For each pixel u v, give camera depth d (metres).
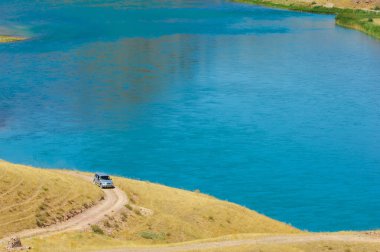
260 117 134.50
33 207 65.38
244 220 73.81
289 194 95.75
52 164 104.12
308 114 137.62
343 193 96.75
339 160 110.75
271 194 95.56
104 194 74.88
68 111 135.62
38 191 68.75
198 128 125.81
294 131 125.69
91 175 86.81
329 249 52.69
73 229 62.72
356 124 131.50
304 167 107.06
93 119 130.50
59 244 56.69
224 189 96.75
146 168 104.38
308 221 86.25
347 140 121.44
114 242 60.09
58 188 70.94
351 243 54.25
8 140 116.56
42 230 62.00
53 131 122.44
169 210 73.81
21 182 69.12
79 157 108.50
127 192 76.56
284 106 143.38
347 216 88.50
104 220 66.19
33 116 132.12
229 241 57.62
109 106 140.12
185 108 139.62
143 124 127.31
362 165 108.62
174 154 111.38
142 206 73.38
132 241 62.69
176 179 100.19
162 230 67.19
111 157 109.19
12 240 54.22
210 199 80.44
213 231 69.62
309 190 97.56
